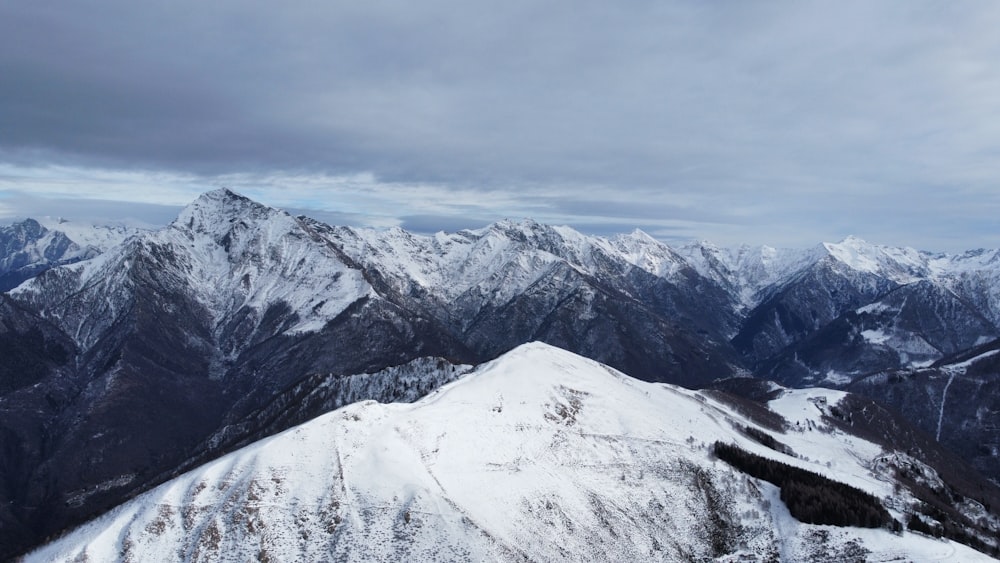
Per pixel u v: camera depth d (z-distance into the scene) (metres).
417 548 76.00
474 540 77.31
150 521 80.50
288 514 81.00
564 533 87.19
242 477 86.62
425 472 90.00
